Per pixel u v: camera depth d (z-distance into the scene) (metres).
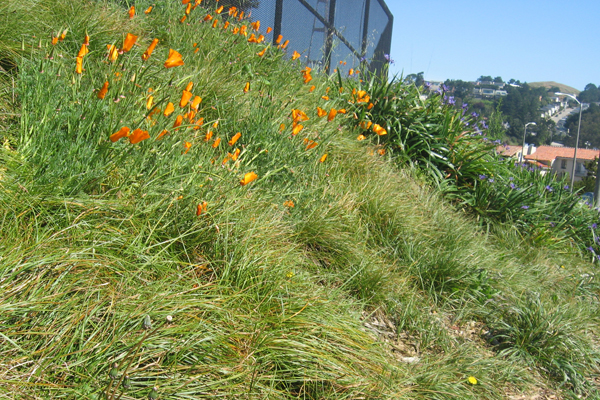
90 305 1.84
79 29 3.59
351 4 8.77
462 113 6.73
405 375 2.36
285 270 2.66
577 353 3.34
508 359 3.15
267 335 2.14
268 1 6.34
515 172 7.68
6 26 3.04
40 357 1.60
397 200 4.26
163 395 1.65
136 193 2.44
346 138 4.75
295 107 4.59
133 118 2.61
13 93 2.61
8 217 2.00
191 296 2.13
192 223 2.52
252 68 4.88
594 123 76.75
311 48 7.43
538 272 4.80
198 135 3.40
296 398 1.97
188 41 4.52
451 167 5.86
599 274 5.60
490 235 5.37
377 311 3.13
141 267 2.12
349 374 2.13
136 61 3.65
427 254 3.81
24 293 1.73
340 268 3.28
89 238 2.10
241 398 1.83
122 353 1.72
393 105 6.02
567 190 7.63
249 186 3.01
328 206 3.56
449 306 3.57
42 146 2.28
